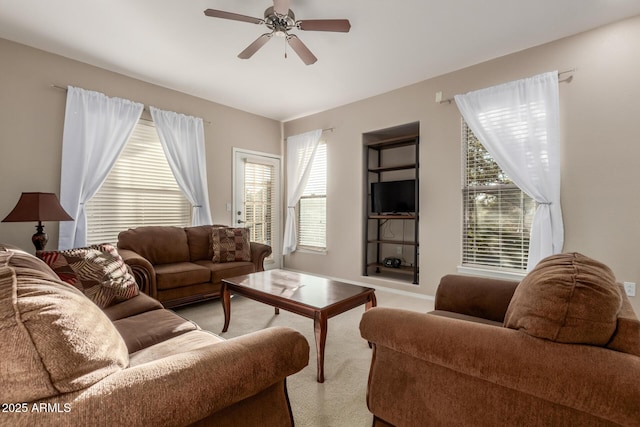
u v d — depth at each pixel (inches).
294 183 204.8
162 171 160.1
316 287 99.6
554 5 95.8
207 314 125.3
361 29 108.5
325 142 195.8
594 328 36.2
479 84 133.2
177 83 155.0
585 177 109.7
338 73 143.1
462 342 42.5
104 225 140.6
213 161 180.1
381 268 184.9
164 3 95.5
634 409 31.6
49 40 116.2
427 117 149.3
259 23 93.5
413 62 132.6
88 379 28.1
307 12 99.8
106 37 114.2
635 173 101.4
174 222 164.4
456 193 139.9
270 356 39.7
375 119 169.9
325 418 63.6
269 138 210.8
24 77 119.0
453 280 80.7
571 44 112.4
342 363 86.8
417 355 46.7
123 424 27.1
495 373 39.5
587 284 38.0
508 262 128.2
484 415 43.3
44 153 123.6
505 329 42.6
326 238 193.5
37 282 32.1
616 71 104.3
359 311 130.4
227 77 147.8
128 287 84.1
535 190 116.1
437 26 106.9
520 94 120.2
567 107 113.1
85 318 31.1
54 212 106.2
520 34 112.0
